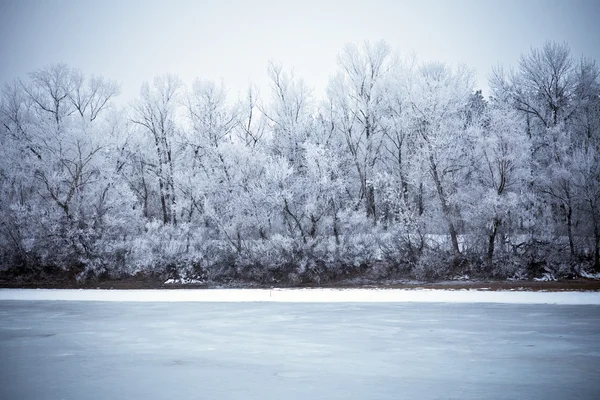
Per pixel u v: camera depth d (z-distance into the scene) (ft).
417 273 82.84
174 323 51.47
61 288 88.94
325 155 98.17
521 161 86.74
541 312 54.19
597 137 93.45
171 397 26.37
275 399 25.71
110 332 46.62
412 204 92.43
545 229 84.38
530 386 27.32
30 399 26.53
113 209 98.17
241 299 71.56
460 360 33.63
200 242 93.81
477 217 84.07
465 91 97.60
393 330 45.19
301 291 77.77
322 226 94.22
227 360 34.68
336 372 30.94
